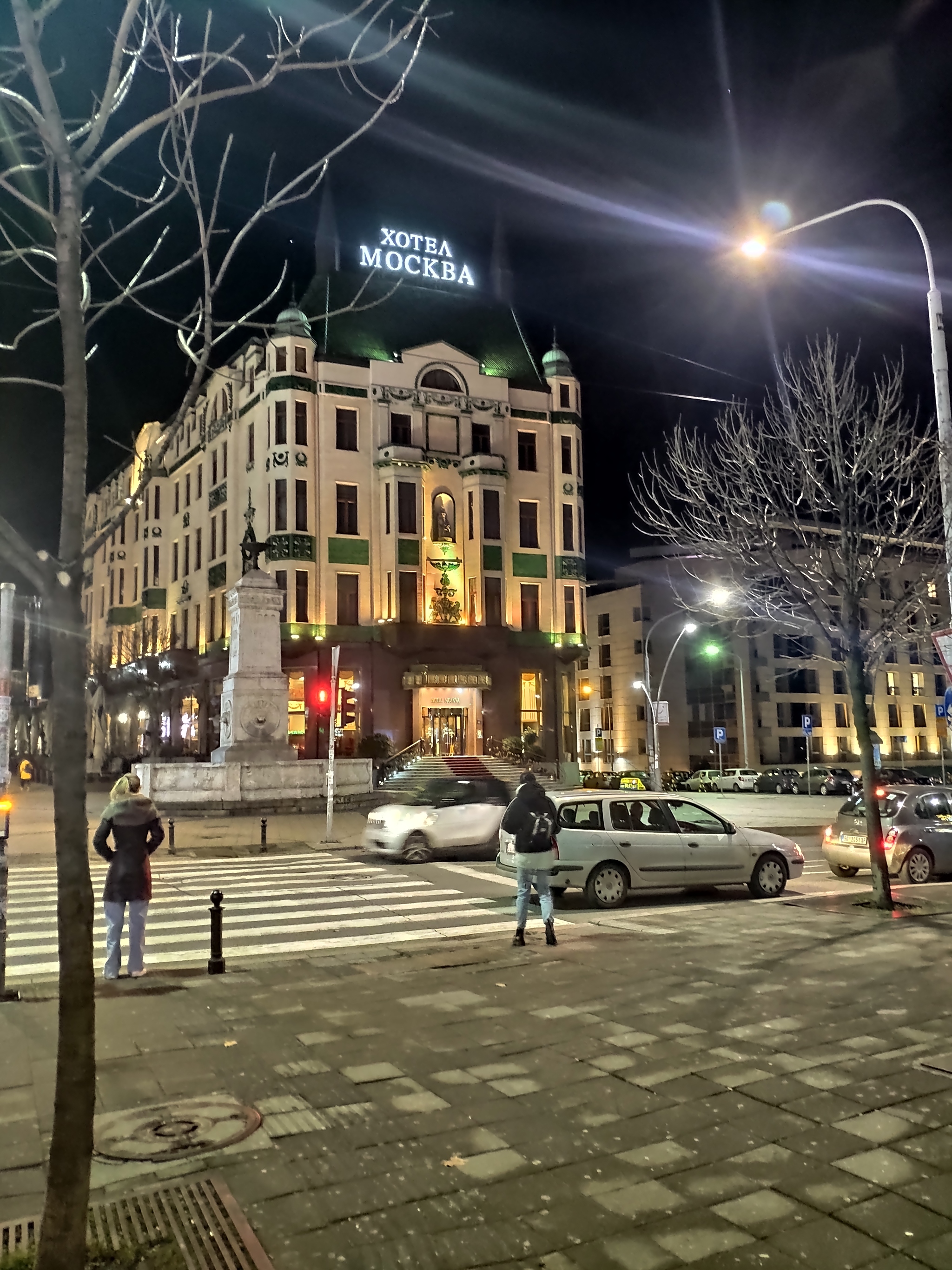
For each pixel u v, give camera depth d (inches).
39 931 468.1
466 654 1802.4
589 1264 141.3
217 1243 146.2
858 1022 267.0
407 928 463.8
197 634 2092.8
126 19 146.9
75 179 144.3
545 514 1942.7
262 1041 255.3
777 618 714.8
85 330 147.7
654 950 374.0
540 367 2055.9
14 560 133.7
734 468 646.5
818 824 1094.4
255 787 1151.6
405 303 1955.0
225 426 1962.4
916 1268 140.0
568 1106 204.2
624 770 2605.8
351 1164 175.9
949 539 463.8
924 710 2714.1
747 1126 192.5
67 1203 122.6
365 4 173.0
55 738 132.0
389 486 1763.0
